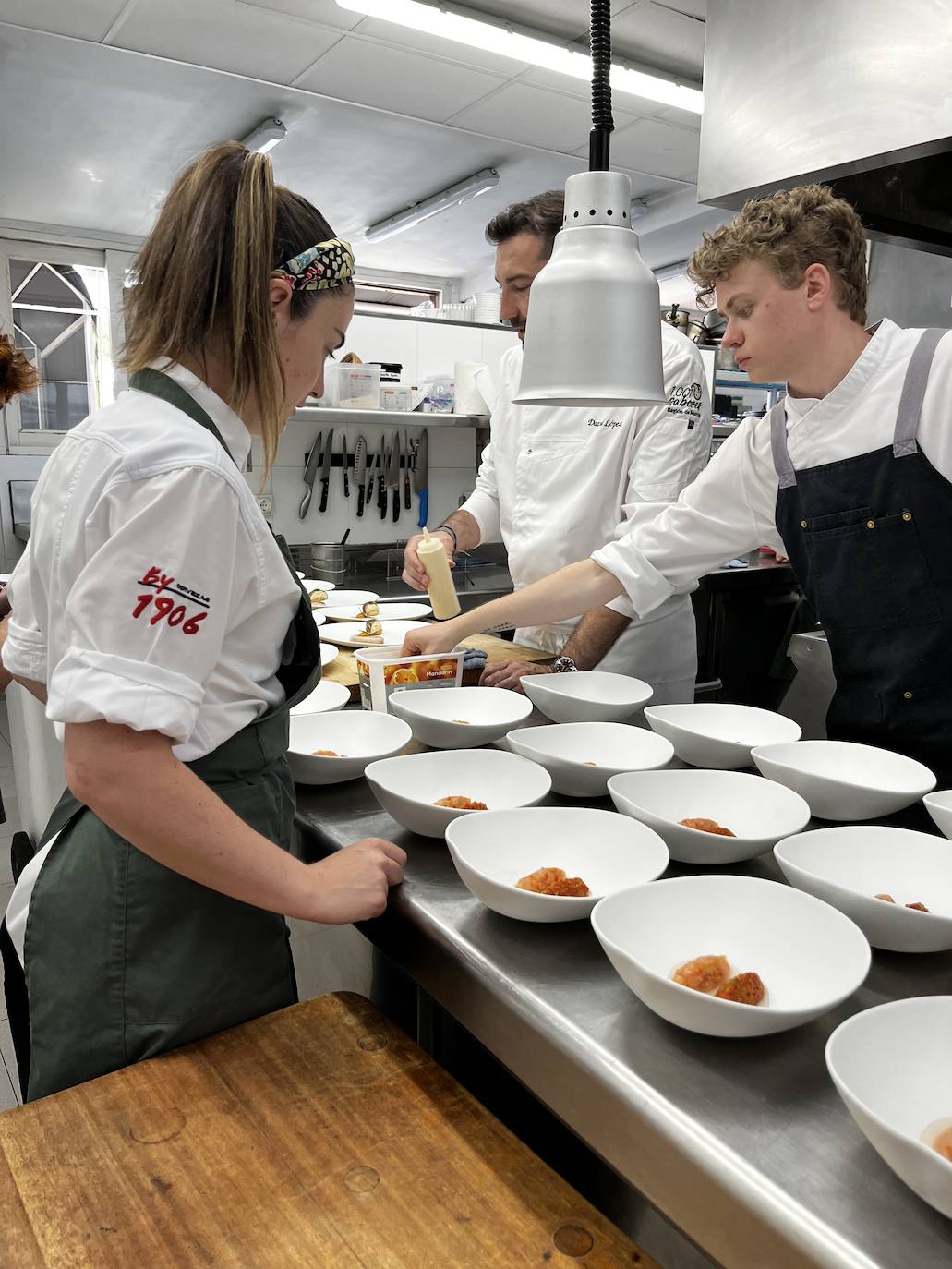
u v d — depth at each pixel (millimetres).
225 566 832
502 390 2500
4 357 2264
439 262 7434
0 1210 707
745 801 1160
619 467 2188
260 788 991
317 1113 820
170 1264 662
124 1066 943
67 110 4266
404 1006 1259
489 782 1231
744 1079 692
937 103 1760
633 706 1489
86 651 782
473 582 4090
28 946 973
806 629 3852
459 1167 759
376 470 4184
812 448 1492
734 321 1463
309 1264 664
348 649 2209
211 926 954
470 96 4250
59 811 1021
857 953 782
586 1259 675
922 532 1400
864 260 1423
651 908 860
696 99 4277
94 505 814
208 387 909
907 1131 635
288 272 908
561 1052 748
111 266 5973
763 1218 582
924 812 1212
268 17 3482
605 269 1039
